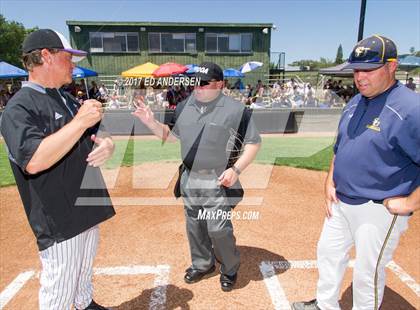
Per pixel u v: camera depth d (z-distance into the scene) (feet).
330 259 7.73
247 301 9.03
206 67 7.47
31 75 6.13
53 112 6.13
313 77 66.33
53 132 6.09
